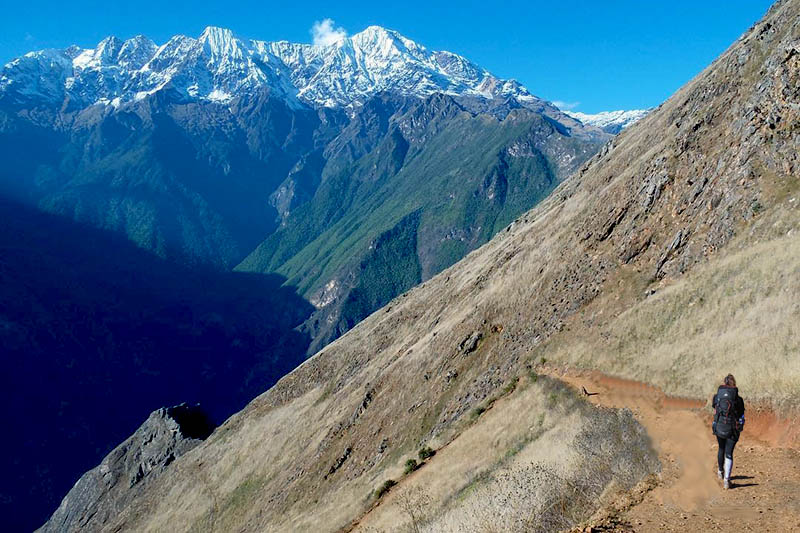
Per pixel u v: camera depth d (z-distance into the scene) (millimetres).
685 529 11742
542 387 36031
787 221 31719
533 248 65625
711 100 51469
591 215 56469
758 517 11492
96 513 110500
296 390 97750
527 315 51906
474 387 48594
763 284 28266
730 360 23344
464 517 21172
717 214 38312
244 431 96375
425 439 47688
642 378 28562
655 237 43875
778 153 36156
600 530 12898
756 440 16625
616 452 18625
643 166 52969
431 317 77500
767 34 48312
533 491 18797
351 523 37125
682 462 16000
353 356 91812
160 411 120750
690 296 33125
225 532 73062
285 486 68562
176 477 99562
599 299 43781
